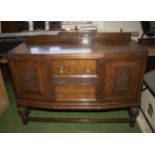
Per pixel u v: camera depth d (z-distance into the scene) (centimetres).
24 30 204
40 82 137
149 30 185
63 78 134
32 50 135
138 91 140
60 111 197
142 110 182
